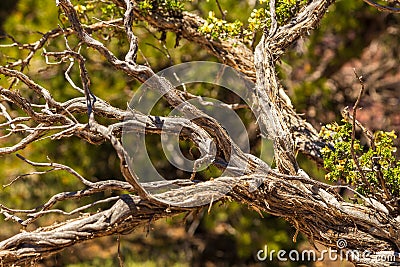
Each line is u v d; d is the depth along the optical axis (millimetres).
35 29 4793
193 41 3398
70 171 2352
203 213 5852
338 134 2689
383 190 2598
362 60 6328
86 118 4375
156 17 3326
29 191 5164
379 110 5980
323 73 5496
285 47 2900
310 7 2982
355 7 4922
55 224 2355
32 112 2402
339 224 2504
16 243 2230
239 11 4652
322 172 4992
